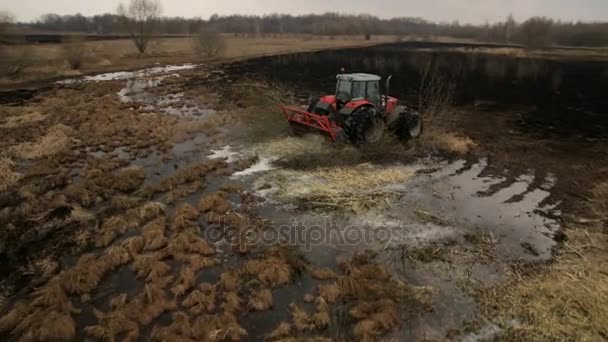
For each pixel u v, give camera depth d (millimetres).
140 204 8445
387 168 10266
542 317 5195
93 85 23656
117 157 11375
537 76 29094
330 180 9445
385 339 4949
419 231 7344
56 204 8320
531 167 10617
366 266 6242
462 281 5965
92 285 5906
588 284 5793
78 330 5145
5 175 9891
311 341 4855
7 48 27359
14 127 14367
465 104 19328
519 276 6043
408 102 19562
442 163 10773
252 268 6234
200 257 6527
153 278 6023
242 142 12469
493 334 4996
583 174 10133
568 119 16344
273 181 9477
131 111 17094
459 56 43750
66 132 13570
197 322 5125
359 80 11516
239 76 28078
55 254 6762
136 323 5172
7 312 5477
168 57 40969
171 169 10523
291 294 5789
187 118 15828
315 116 11242
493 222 7664
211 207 8211
